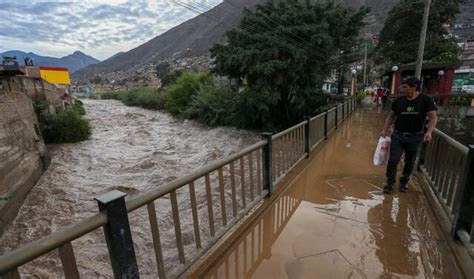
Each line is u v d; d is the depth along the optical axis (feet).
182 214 15.76
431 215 9.18
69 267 4.02
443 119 41.50
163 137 45.06
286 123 43.75
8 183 19.13
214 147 35.55
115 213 4.46
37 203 19.93
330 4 44.39
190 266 6.47
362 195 11.12
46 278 11.49
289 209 10.00
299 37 38.83
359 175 13.61
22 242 15.33
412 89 9.78
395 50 75.72
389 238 7.95
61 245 3.78
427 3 29.84
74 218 17.57
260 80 38.45
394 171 10.91
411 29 73.67
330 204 10.37
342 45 48.42
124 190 21.58
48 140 40.83
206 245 7.07
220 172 7.66
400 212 9.54
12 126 23.04
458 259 6.73
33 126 29.94
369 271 6.55
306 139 16.08
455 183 8.50
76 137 42.68
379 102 55.62
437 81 53.21
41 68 100.42
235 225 8.75
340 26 44.55
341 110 31.17
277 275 6.48
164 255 11.73
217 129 47.21
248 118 43.60
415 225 8.63
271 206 10.22
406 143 10.42
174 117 66.90
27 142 25.63
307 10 40.37
